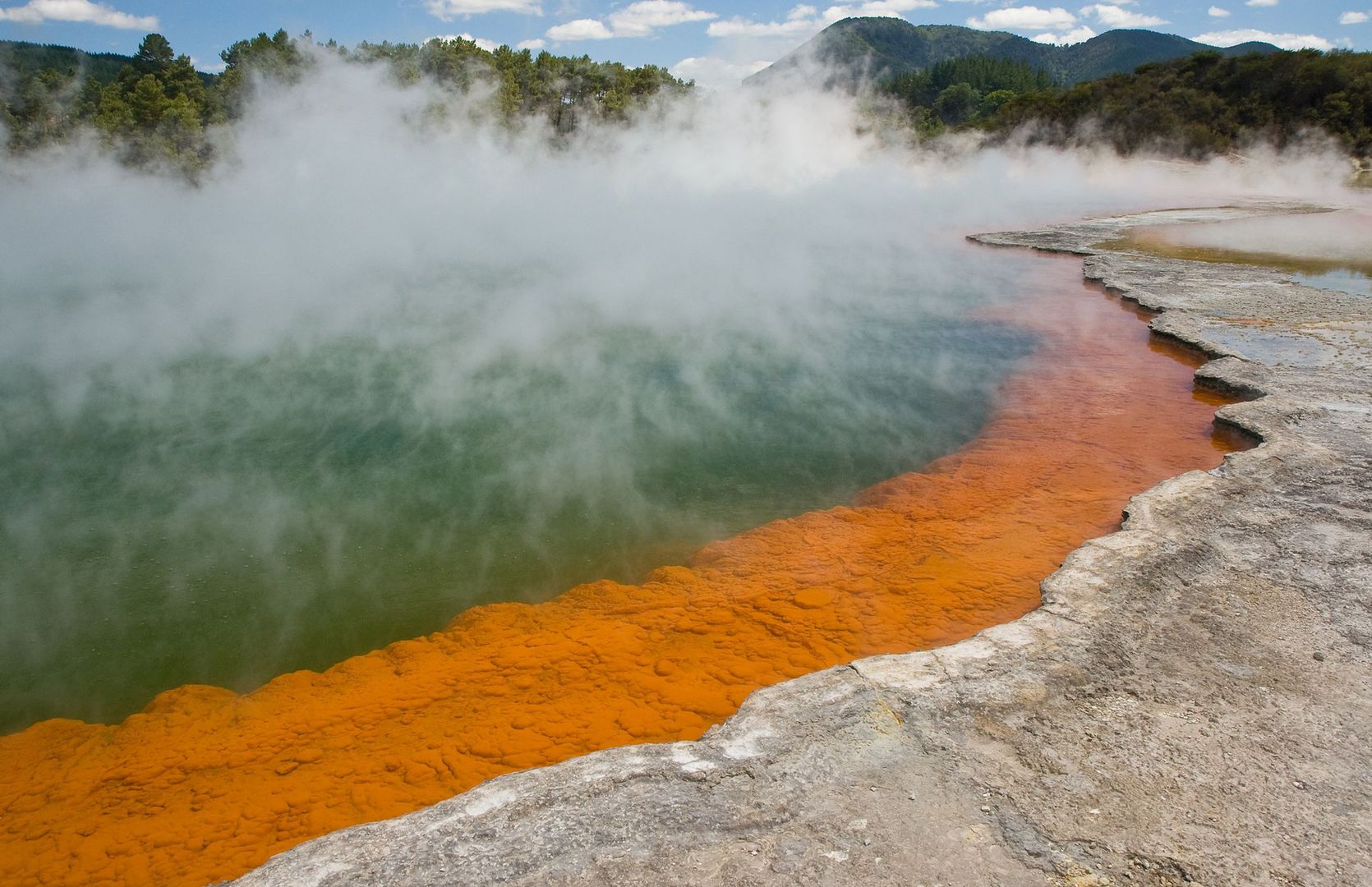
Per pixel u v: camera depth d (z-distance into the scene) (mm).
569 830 2850
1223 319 10547
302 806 3564
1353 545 4742
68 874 3273
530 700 4234
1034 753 3182
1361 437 6379
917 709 3430
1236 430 6867
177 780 3816
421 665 4641
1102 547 4707
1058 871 2645
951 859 2691
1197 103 39469
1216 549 4719
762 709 3492
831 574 5453
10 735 4309
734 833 2822
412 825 2906
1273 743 3230
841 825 2838
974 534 5867
